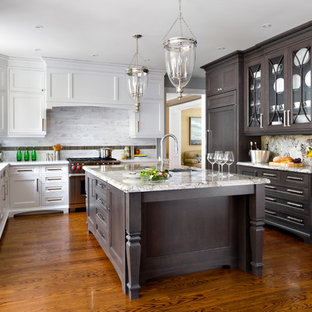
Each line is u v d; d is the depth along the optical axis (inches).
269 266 120.3
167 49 103.0
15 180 199.6
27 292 100.1
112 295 98.6
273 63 172.9
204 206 113.5
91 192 154.6
